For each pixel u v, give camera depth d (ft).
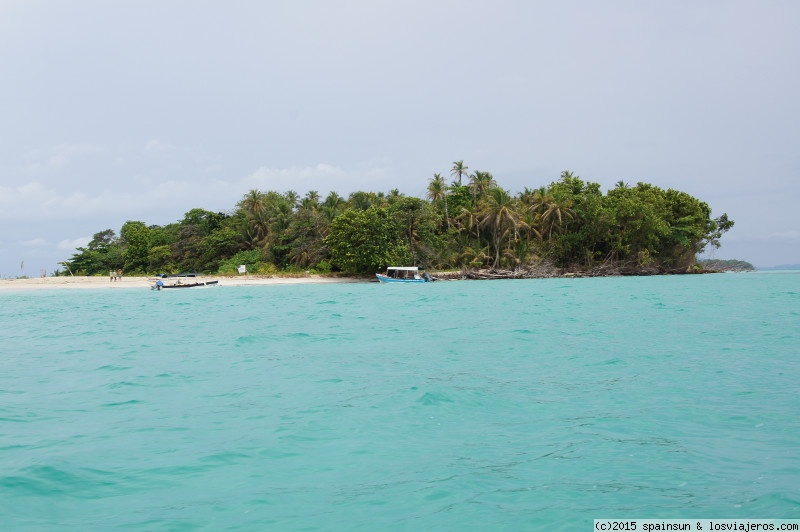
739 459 26.22
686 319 92.07
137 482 24.23
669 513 20.65
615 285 218.79
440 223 308.60
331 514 20.97
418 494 22.67
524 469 25.34
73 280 261.03
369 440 29.96
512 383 44.09
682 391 40.57
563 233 306.14
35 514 21.01
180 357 58.70
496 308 119.34
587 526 19.75
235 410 36.47
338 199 322.75
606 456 26.91
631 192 319.06
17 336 79.66
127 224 388.16
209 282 231.30
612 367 50.47
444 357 57.21
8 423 33.60
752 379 44.37
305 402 38.47
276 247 295.69
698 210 323.16
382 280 250.37
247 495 22.80
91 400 39.63
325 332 80.02
